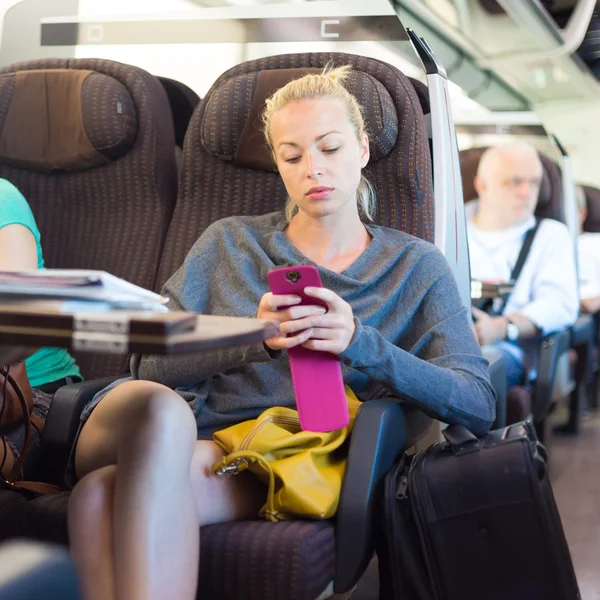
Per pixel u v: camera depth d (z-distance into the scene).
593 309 4.84
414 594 1.39
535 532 1.34
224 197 2.04
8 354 1.00
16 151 2.26
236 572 1.27
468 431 1.45
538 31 5.03
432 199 1.85
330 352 1.30
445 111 2.03
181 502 1.20
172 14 2.58
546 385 3.24
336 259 1.67
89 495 1.19
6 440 1.60
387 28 2.28
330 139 1.57
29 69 2.32
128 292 0.97
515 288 3.72
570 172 3.97
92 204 2.25
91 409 1.47
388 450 1.43
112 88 2.14
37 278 0.93
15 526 1.43
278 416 1.43
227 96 2.00
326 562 1.30
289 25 2.44
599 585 2.18
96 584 1.15
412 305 1.61
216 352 1.47
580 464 3.66
